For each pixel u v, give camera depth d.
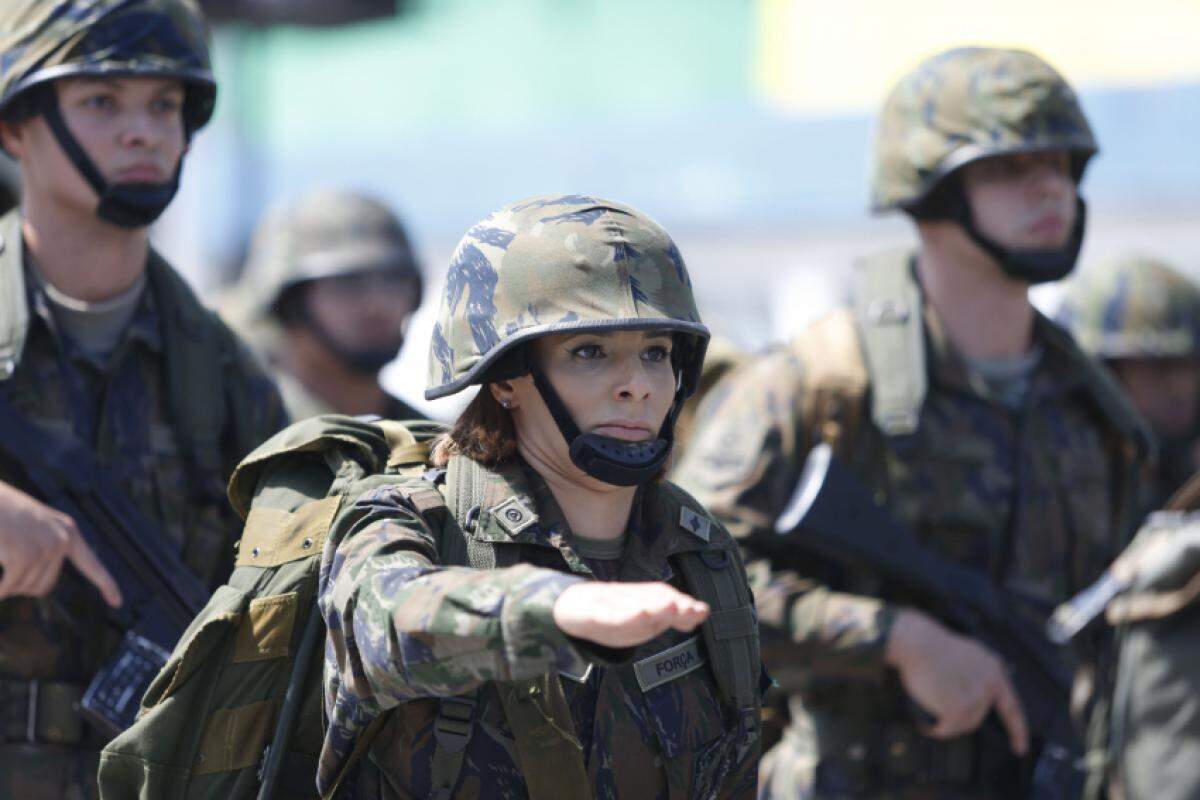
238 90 45.84
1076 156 15.77
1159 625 14.20
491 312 8.85
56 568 12.08
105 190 13.14
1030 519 15.29
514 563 8.88
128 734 9.44
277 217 22.45
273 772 9.33
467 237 9.20
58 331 13.31
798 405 14.99
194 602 13.01
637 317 8.66
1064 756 14.88
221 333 14.13
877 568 14.64
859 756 15.02
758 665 9.49
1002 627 14.99
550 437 9.07
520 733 8.58
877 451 15.06
